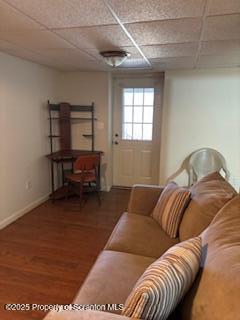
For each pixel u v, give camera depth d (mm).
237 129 3854
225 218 1254
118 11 1668
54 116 4211
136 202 2473
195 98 3920
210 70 3799
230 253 990
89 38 2291
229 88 3783
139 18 1785
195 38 2268
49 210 3646
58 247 2646
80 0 1512
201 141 4008
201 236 1294
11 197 3219
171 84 3967
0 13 1725
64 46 2588
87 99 4355
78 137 4500
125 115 4570
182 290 1001
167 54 2902
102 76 4227
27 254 2502
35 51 2834
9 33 2166
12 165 3209
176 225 1956
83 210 3666
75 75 4316
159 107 4371
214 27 1970
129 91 4473
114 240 1884
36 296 1934
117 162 4770
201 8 1609
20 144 3352
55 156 3914
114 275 1443
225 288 856
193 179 4004
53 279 2131
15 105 3201
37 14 1736
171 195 2121
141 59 3176
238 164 3932
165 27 1975
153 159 4590
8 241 2748
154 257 1697
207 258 1089
